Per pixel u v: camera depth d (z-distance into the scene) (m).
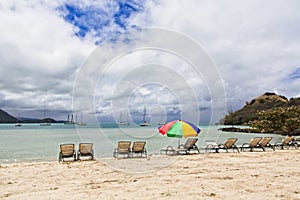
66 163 9.16
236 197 4.93
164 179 6.51
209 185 5.86
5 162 10.67
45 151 15.21
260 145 13.30
